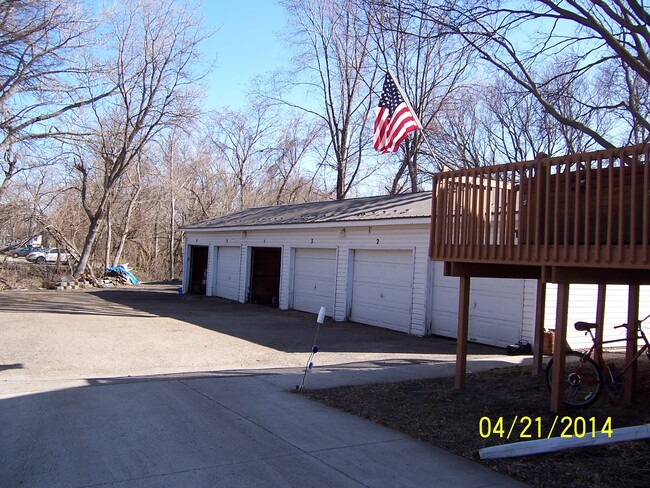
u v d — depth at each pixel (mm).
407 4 10617
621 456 4949
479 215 7219
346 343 12461
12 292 24109
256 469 4590
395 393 7469
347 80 34219
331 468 4676
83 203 29609
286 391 7480
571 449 5090
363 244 16062
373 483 4383
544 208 6691
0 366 8594
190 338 12430
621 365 9469
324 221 16969
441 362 10188
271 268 21578
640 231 5797
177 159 39750
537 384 7887
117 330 13273
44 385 7371
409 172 30391
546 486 4371
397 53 23344
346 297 16547
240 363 9695
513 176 6801
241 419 6023
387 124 11289
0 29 17891
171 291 27875
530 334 11477
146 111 27625
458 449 5242
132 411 6160
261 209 27266
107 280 30625
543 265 6340
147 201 36062
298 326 15273
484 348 12172
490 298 12555
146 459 4734
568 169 6121
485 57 10750
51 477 4312
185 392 7141
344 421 6105
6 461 4633
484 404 6836
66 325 13836
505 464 4844
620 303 13594
